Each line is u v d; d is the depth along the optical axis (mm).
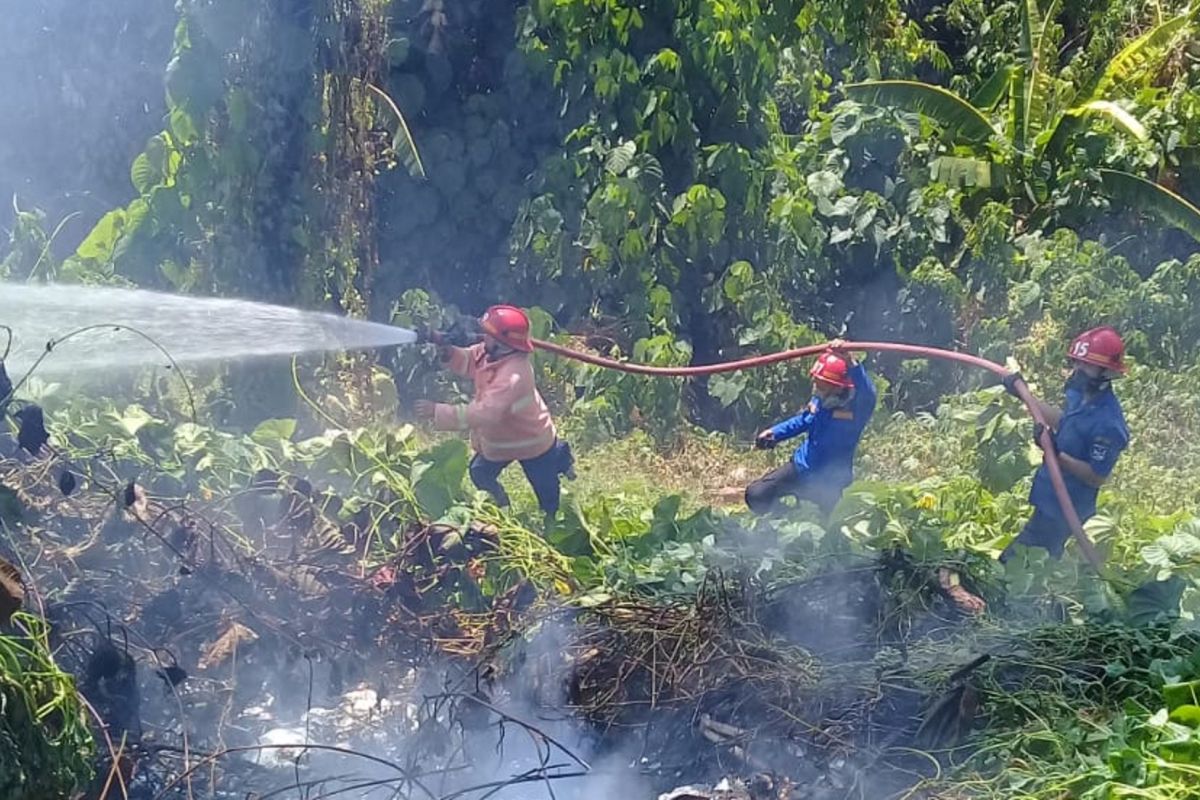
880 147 13648
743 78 12766
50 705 4027
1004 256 12742
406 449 7746
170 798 4715
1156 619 5363
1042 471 7266
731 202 12398
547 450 7758
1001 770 4465
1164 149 14430
